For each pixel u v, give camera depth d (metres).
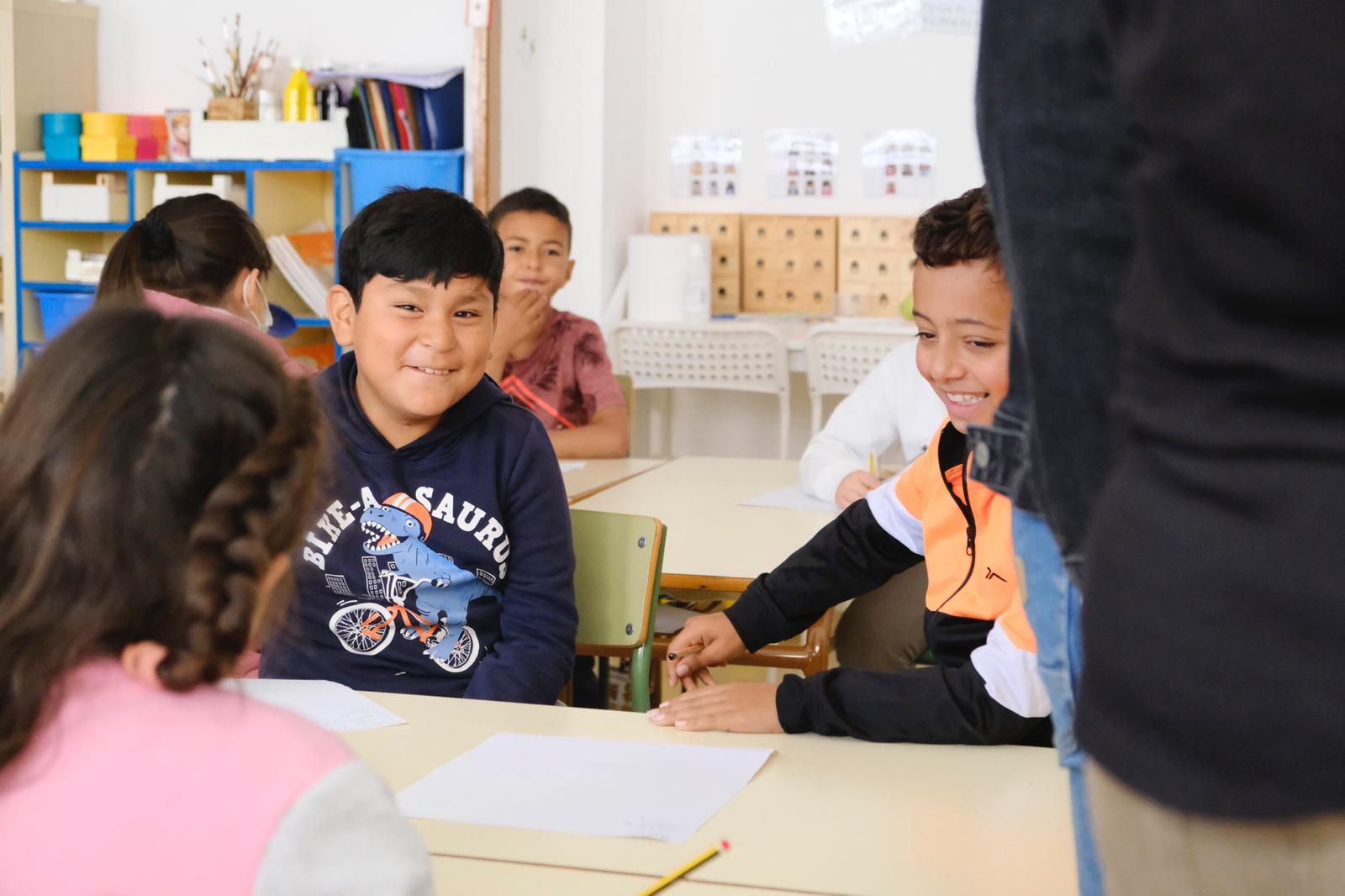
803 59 4.82
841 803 1.07
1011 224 0.73
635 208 4.91
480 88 4.18
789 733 1.24
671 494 2.56
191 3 4.76
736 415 4.93
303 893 0.62
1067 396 0.72
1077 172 0.70
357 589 1.65
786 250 4.84
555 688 1.65
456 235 1.59
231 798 0.62
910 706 1.21
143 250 2.17
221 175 4.55
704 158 4.93
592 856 0.96
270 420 0.65
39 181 4.64
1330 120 0.53
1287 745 0.55
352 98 4.32
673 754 1.17
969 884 0.92
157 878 0.62
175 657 0.63
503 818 1.02
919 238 1.35
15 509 0.62
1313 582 0.55
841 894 0.90
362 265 1.61
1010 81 0.71
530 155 4.58
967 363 1.33
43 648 0.62
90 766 0.63
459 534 1.65
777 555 2.05
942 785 1.11
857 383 4.23
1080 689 0.65
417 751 1.17
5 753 0.63
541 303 3.09
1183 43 0.57
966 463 1.41
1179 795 0.58
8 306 4.62
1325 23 0.53
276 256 4.28
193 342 0.65
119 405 0.62
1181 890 0.61
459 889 0.90
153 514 0.61
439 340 1.58
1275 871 0.57
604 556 1.81
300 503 0.67
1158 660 0.59
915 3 4.68
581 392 3.16
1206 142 0.57
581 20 4.52
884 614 2.32
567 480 2.70
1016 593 1.28
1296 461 0.56
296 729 0.66
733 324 4.30
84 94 4.79
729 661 1.54
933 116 4.75
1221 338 0.58
